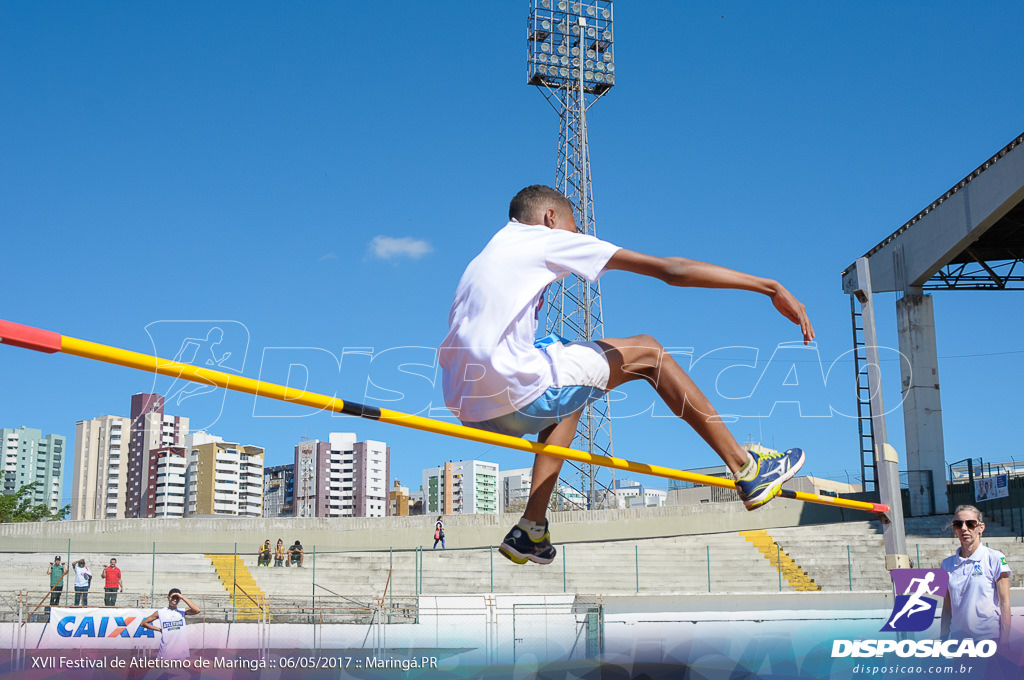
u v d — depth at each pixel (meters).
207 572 26.91
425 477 143.62
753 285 3.02
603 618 20.12
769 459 3.57
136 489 78.94
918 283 30.88
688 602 21.19
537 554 3.64
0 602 21.44
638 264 3.06
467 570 27.72
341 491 114.50
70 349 2.34
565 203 3.44
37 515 50.84
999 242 29.58
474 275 3.15
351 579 27.36
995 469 31.05
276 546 31.53
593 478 36.38
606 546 30.97
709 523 33.03
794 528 32.06
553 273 3.12
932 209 29.20
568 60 39.47
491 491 142.75
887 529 6.94
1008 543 26.98
